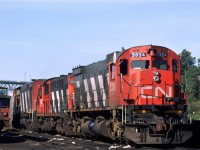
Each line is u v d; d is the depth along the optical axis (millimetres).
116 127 18719
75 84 26062
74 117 26422
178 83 18969
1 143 20969
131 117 17484
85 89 24016
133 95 18297
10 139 23797
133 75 18422
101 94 21344
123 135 17625
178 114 17906
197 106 46250
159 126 17156
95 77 22406
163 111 17703
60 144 20281
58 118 29828
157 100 18141
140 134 17328
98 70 22016
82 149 17203
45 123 31438
